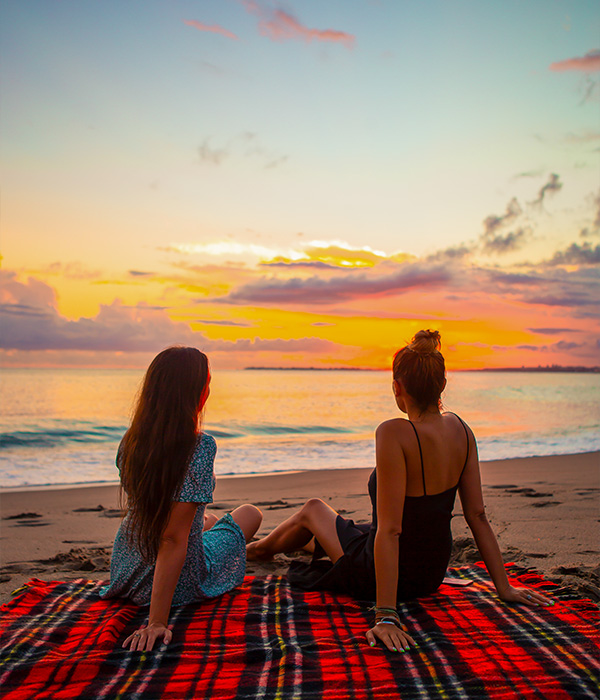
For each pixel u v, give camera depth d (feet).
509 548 14.01
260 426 58.70
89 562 13.05
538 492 22.74
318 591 9.98
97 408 73.72
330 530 10.35
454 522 17.15
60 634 7.96
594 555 13.64
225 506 20.90
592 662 6.98
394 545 8.38
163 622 8.00
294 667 6.94
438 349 9.02
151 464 8.25
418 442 8.59
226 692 6.43
